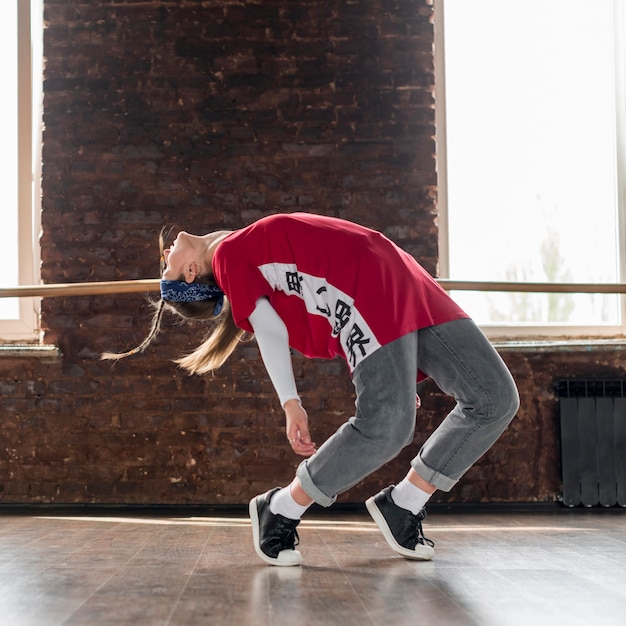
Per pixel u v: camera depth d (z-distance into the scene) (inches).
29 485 148.3
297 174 153.6
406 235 153.5
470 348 78.2
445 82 163.3
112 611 55.7
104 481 148.3
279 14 155.9
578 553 86.9
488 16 165.5
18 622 52.4
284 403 74.9
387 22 156.7
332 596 61.2
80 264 152.3
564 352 151.9
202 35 155.5
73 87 154.9
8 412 149.4
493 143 163.2
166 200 153.0
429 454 81.3
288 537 79.0
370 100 155.3
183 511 142.3
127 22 155.8
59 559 82.9
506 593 62.6
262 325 76.7
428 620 52.7
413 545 82.4
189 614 54.6
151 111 154.5
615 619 53.0
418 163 154.6
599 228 163.2
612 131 164.9
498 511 142.4
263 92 154.7
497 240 161.8
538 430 150.4
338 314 76.0
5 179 160.1
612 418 147.8
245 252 77.9
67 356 150.6
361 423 74.4
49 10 156.2
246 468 148.7
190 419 149.3
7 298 157.9
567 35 165.9
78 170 153.6
